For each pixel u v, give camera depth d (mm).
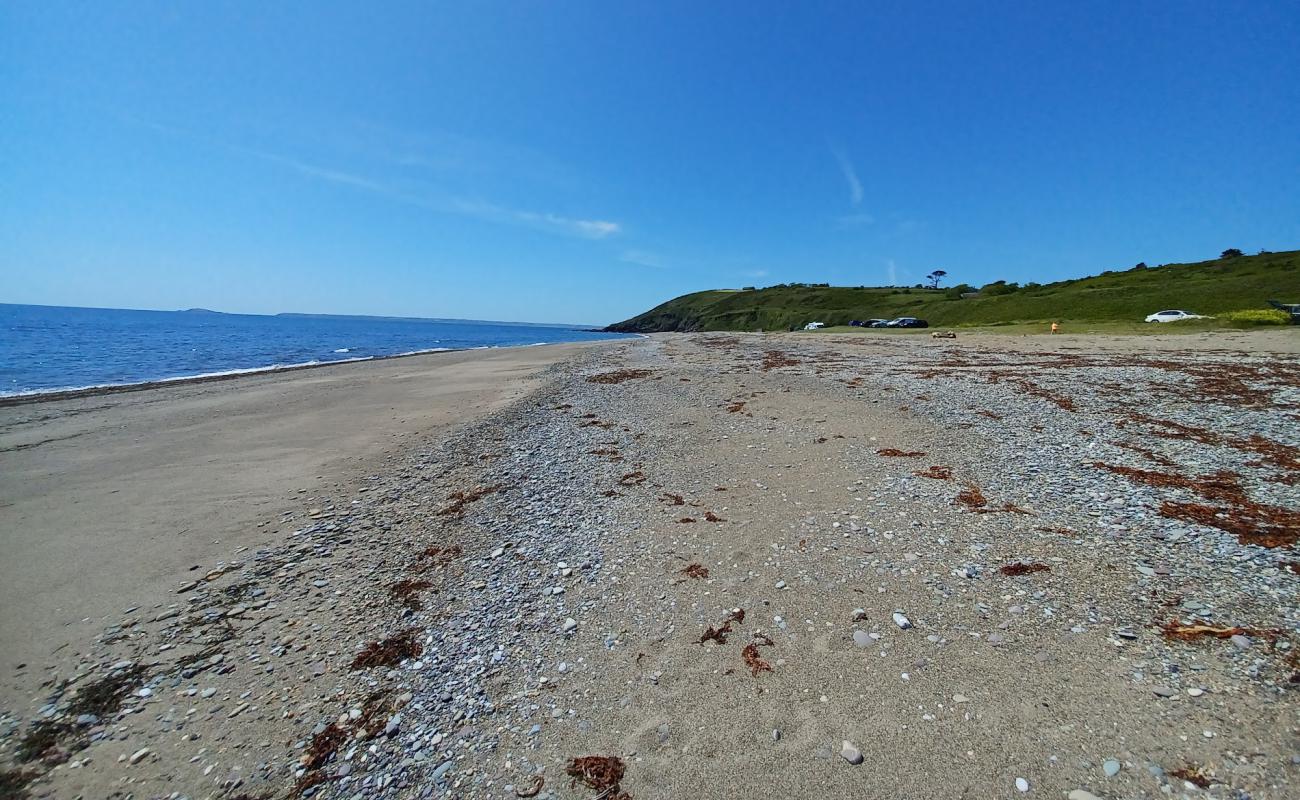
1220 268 80500
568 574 6832
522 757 4164
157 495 10086
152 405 19359
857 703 4496
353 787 3965
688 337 69375
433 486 10242
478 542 7820
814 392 17766
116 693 5035
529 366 32188
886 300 110312
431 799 3840
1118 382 17281
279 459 12320
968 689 4547
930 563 6535
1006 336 44000
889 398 16047
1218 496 7934
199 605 6453
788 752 4070
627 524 8211
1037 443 10953
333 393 22047
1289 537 6602
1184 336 34812
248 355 46719
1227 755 3707
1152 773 3637
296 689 5012
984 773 3779
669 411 15898
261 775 4105
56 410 18484
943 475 9438
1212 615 5219
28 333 64938
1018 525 7375
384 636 5754
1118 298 62562
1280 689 4223
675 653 5262
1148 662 4668
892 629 5391
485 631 5758
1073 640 5031
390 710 4711
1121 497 8070
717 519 8227
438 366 33656
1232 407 13328
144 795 3977
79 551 7883
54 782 4117
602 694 4781
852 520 7871
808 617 5684
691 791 3811
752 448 11750
